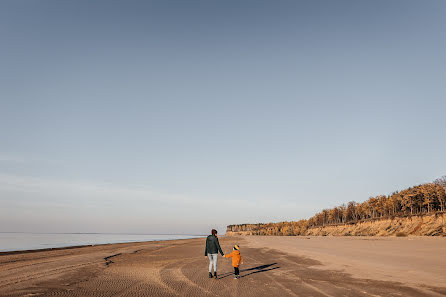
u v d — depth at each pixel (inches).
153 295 368.2
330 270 622.5
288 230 6510.8
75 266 665.6
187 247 1573.6
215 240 522.3
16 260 810.8
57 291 382.9
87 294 367.6
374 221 3511.3
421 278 509.4
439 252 1008.2
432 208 3457.2
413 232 2554.1
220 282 472.7
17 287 408.5
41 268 624.7
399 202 3941.9
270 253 1080.8
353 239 2378.2
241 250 1250.6
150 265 711.1
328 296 371.9
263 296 371.2
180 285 441.1
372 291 402.9
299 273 579.5
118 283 451.2
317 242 1983.3
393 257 867.4
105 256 956.6
